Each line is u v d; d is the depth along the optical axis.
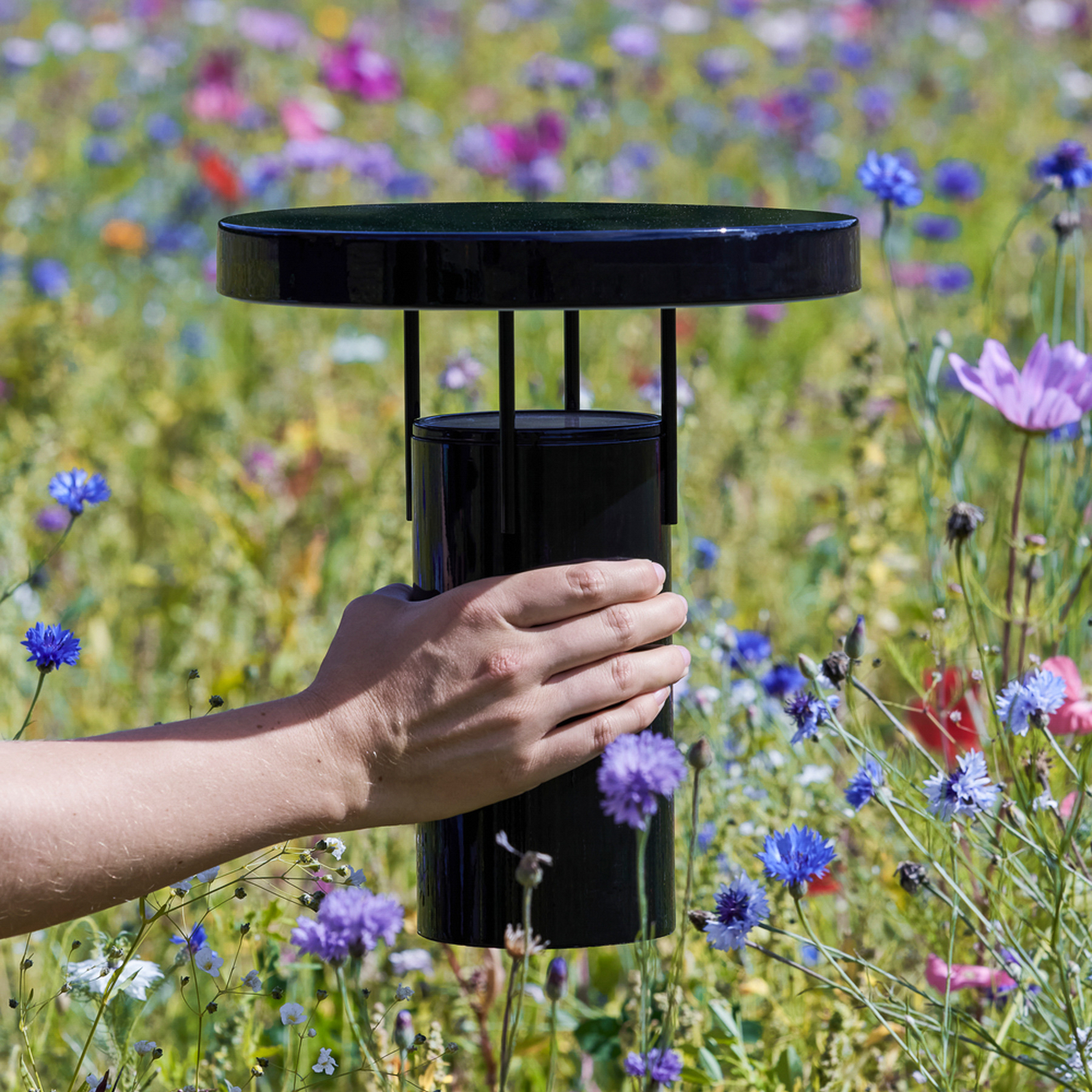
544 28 9.98
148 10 9.22
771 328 5.52
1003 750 2.18
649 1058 1.62
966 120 8.37
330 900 1.45
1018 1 10.56
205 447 4.45
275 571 3.36
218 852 1.39
